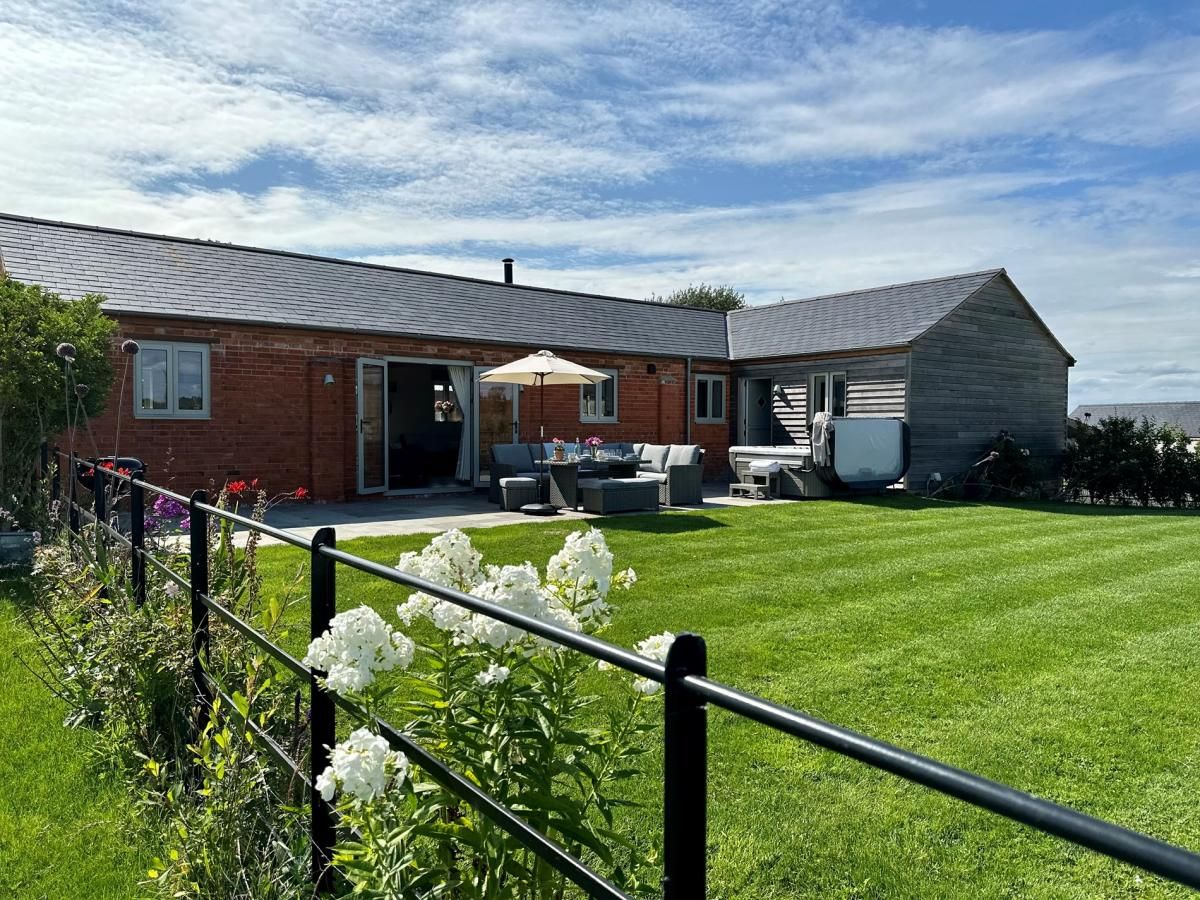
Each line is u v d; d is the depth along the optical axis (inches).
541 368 474.0
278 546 311.1
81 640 154.7
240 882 84.9
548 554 309.6
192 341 453.7
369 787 60.7
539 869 69.0
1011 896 97.0
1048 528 411.8
